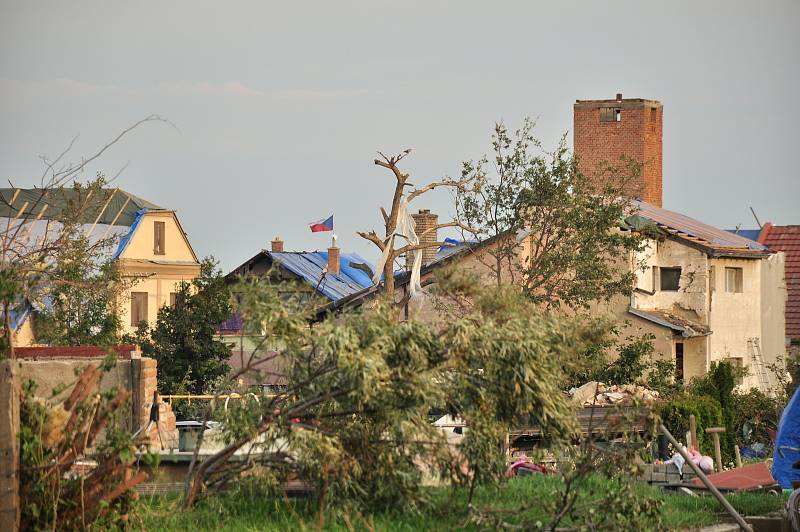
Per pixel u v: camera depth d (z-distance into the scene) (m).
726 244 62.06
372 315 18.55
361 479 18.91
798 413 31.14
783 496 23.67
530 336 18.62
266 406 18.89
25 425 15.73
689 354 59.75
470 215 51.75
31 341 42.28
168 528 17.72
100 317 43.66
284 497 19.05
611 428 20.45
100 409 16.53
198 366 52.41
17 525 15.15
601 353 39.25
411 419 18.38
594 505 18.56
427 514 19.20
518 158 51.66
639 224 57.53
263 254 78.19
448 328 18.62
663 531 18.94
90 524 15.93
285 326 18.27
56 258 28.00
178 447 24.47
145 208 80.94
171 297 81.69
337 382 18.09
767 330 66.19
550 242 51.75
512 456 27.33
